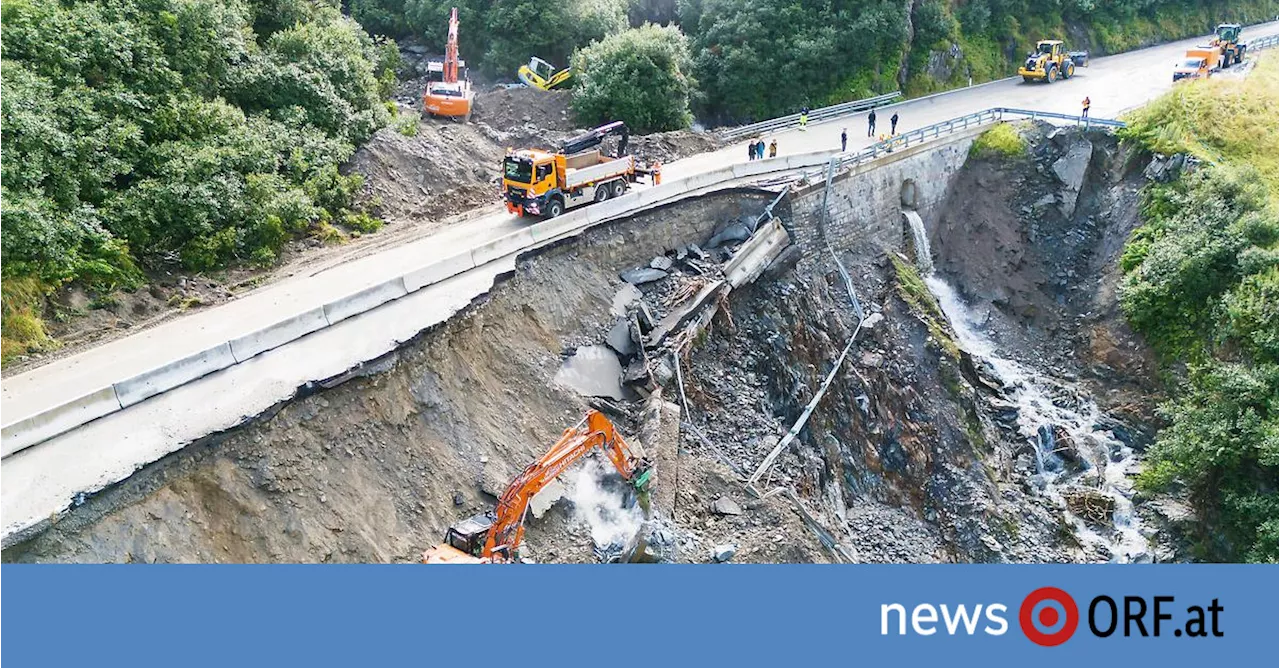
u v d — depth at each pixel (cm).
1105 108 4984
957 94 5638
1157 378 3728
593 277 3191
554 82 5128
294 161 3475
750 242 3475
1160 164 4131
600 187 3478
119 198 2906
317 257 3216
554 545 2336
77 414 2050
